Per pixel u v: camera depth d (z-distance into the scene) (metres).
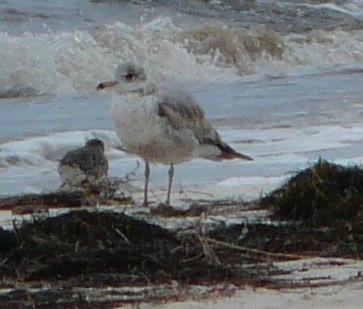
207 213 12.83
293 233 11.18
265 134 20.39
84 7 39.78
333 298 8.53
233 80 33.00
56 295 8.64
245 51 36.28
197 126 13.84
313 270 9.65
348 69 36.09
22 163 17.39
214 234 11.11
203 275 9.33
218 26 36.56
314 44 39.31
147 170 13.80
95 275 9.33
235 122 22.20
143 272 9.38
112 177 15.59
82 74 30.56
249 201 13.82
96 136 19.06
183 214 12.90
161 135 13.41
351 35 41.31
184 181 15.73
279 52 37.31
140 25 36.34
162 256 9.81
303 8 46.31
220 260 9.99
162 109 13.38
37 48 30.50
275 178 15.88
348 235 11.02
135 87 13.34
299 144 19.17
